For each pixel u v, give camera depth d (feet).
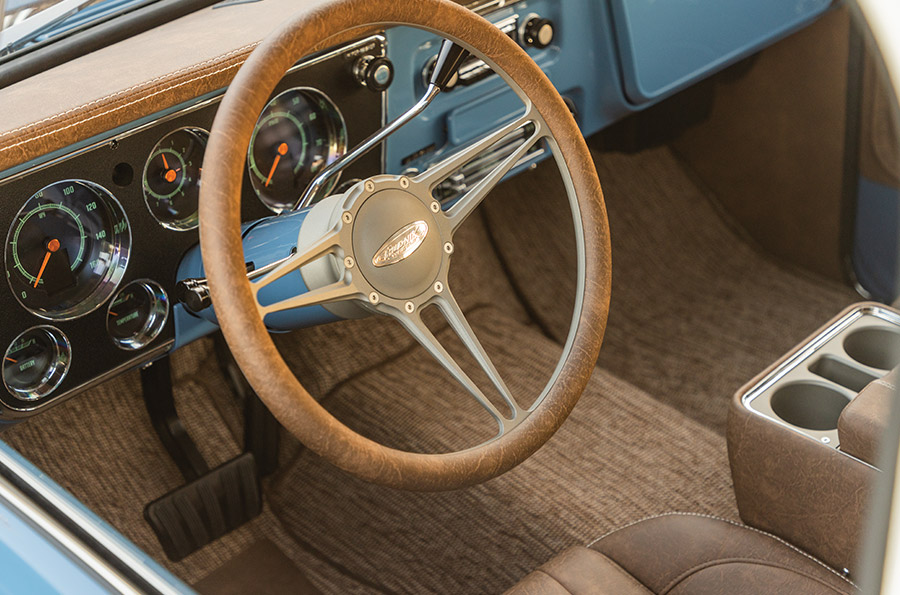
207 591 4.97
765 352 6.44
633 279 7.04
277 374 2.71
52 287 3.80
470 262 6.68
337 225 2.98
